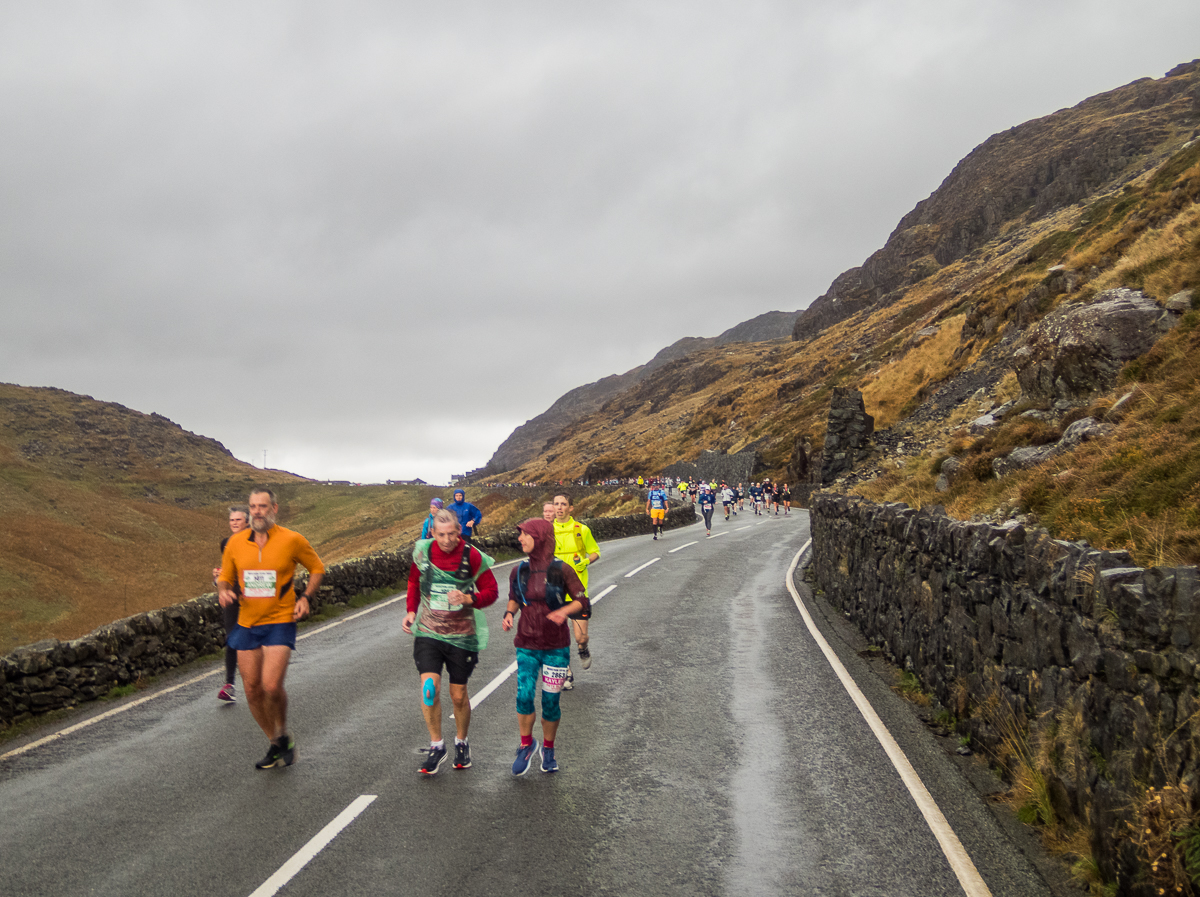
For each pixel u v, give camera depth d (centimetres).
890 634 937
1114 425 1198
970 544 659
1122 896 374
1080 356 1617
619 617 1260
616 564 2052
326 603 1403
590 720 712
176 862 431
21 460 13475
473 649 586
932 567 775
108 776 576
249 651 584
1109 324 1582
